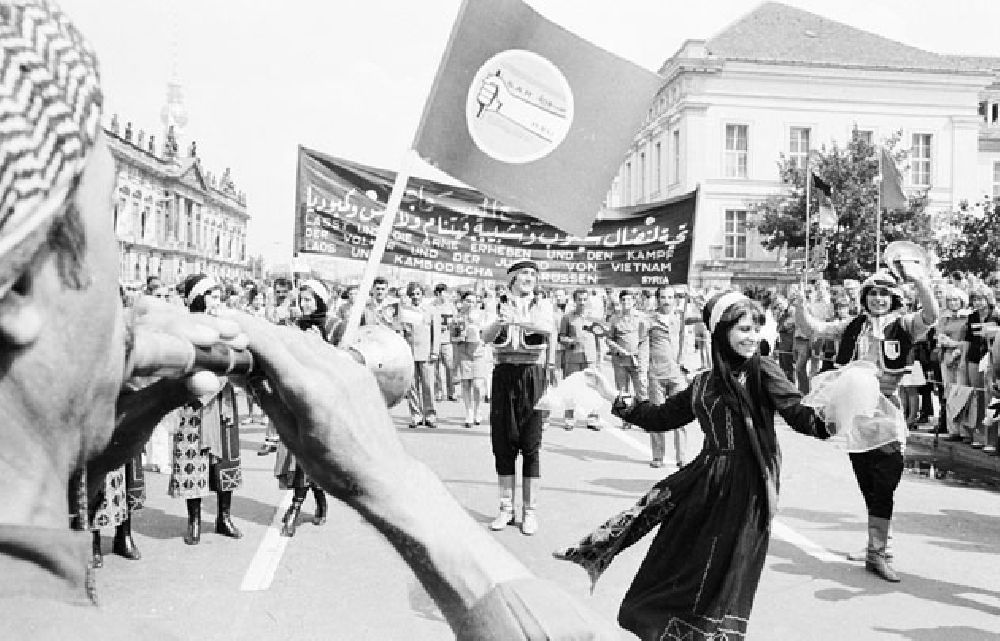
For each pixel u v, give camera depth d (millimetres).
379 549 5719
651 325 9711
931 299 5762
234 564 5402
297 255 5387
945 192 44719
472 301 12188
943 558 5836
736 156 44219
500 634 699
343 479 714
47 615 473
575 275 7723
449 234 5707
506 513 6367
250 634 4219
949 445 10359
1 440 485
